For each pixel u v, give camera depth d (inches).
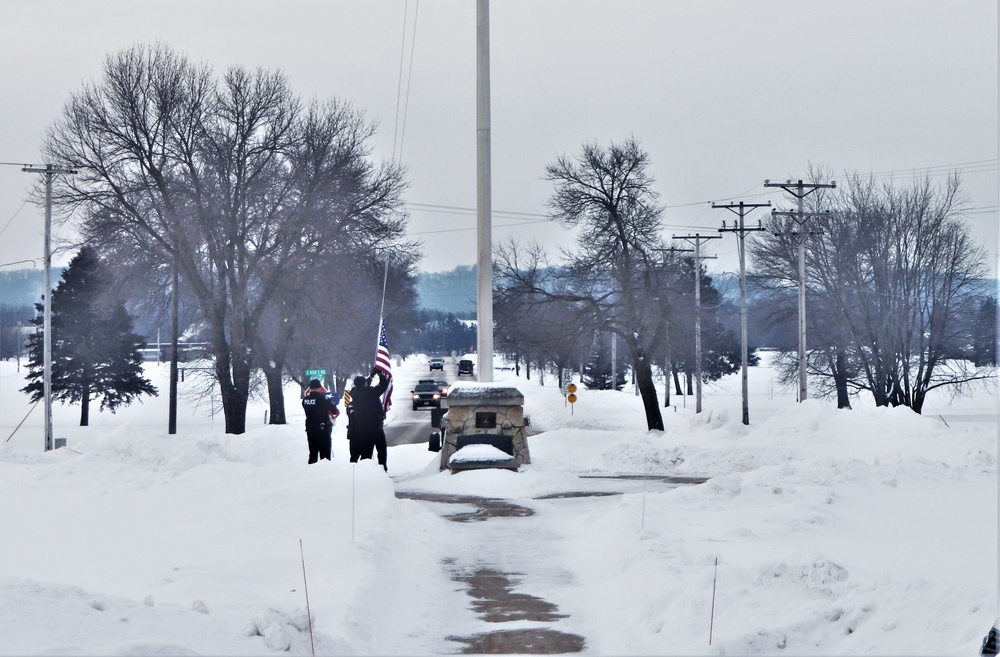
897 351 3890.3
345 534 741.3
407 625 550.0
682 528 839.7
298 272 2910.9
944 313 3887.8
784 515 911.0
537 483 1246.3
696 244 4040.4
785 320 4224.9
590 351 3321.9
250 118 2908.5
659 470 1545.3
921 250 3878.0
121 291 2854.3
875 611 489.1
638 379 3152.1
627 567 665.6
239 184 2856.8
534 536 849.5
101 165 2785.4
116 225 2736.2
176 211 2780.5
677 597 561.3
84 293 4377.5
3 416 4840.1
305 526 793.6
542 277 3267.7
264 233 2883.9
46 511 921.5
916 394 3951.8
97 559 691.4
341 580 601.3
